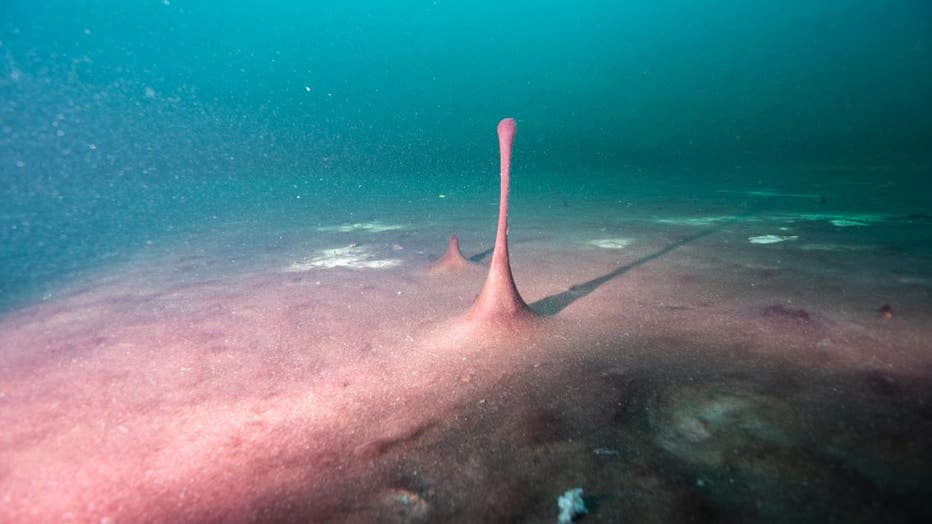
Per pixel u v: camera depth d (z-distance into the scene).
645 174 23.31
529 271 6.98
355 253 8.90
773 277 5.94
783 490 2.33
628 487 2.45
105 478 2.83
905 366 3.46
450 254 7.18
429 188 21.05
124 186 25.33
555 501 2.40
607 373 3.69
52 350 4.83
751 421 2.92
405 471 2.73
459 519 2.34
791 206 11.92
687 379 3.50
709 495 2.34
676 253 7.57
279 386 3.89
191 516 2.50
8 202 19.27
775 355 3.78
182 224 13.31
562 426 3.03
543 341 4.34
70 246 10.51
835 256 6.80
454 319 4.94
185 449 3.09
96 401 3.76
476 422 3.17
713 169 24.36
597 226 10.51
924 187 13.59
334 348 4.59
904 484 2.30
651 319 4.76
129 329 5.34
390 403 3.52
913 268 5.95
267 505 2.54
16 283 7.60
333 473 2.77
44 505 2.63
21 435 3.31
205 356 4.55
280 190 22.02
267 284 6.99
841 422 2.83
